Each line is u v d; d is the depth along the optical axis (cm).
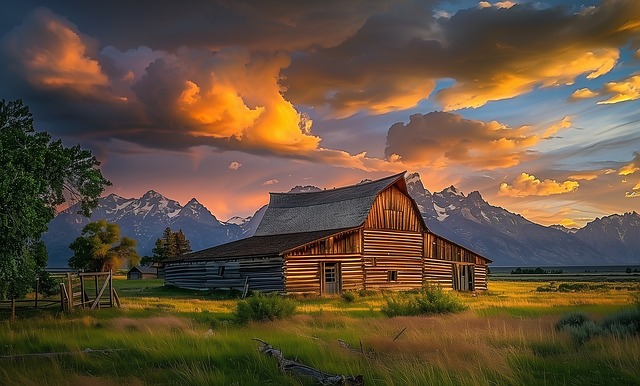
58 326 2133
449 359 1290
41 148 2464
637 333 1602
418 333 1723
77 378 1191
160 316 2478
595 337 1584
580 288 6275
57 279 3173
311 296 4419
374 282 5053
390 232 5284
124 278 11238
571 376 1226
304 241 4684
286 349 1552
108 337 1753
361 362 1327
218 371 1264
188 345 1605
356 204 5328
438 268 5641
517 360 1328
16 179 2241
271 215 6438
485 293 5262
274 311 2317
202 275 5206
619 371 1238
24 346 1652
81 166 2917
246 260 4753
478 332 1725
